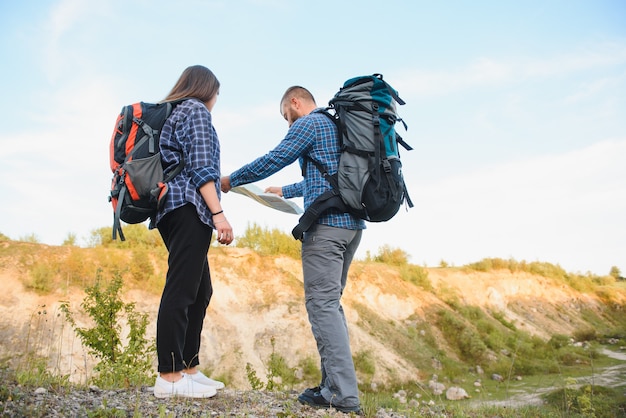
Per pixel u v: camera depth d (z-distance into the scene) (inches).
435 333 1058.7
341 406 116.6
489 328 1120.2
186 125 110.2
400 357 911.7
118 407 101.5
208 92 120.8
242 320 845.8
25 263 749.9
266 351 779.4
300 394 135.2
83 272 769.6
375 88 120.6
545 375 896.9
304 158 127.0
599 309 1742.1
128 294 773.3
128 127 107.7
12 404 94.9
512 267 1676.9
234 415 105.6
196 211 107.1
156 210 107.5
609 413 378.9
